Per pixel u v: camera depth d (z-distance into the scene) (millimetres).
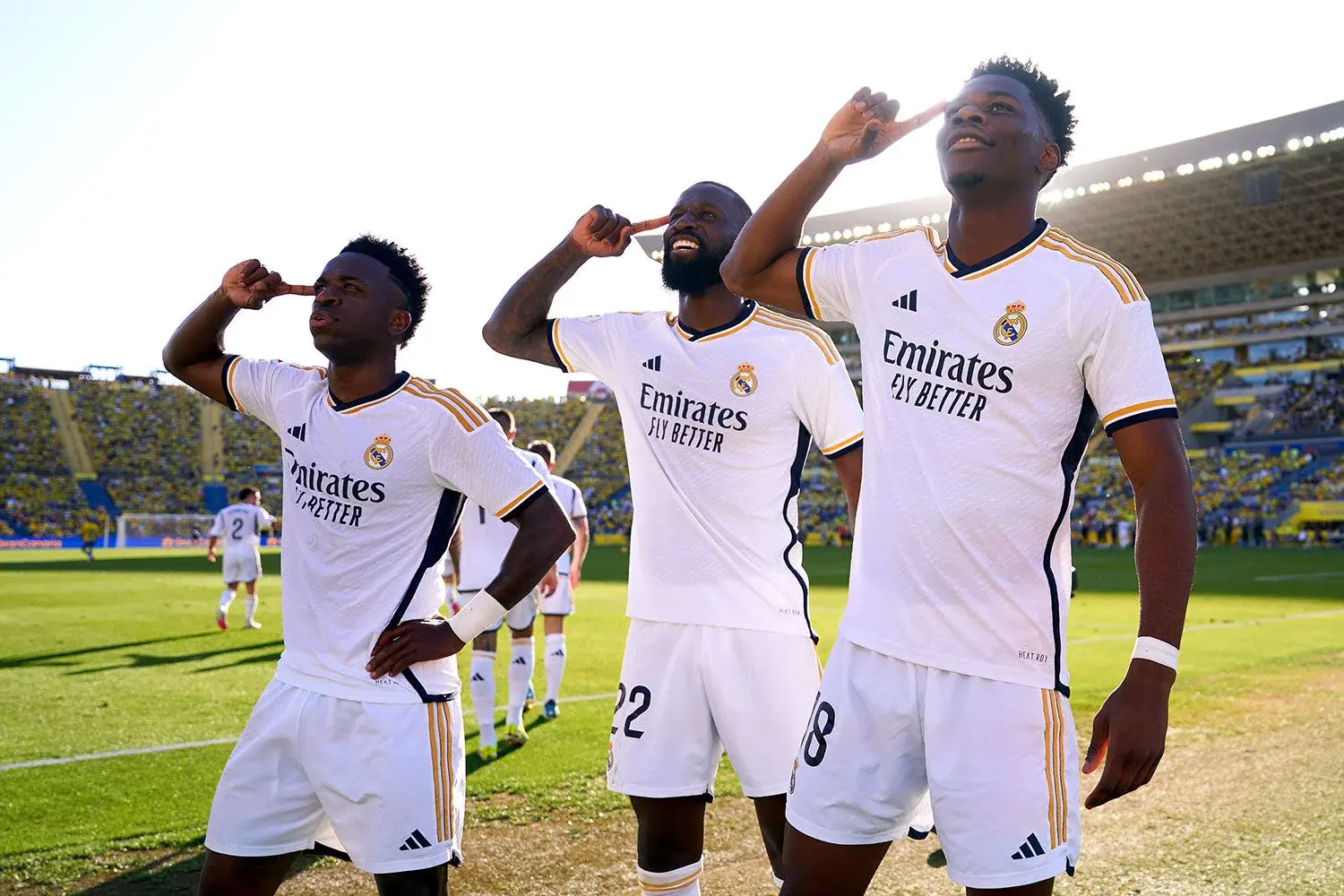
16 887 3867
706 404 3338
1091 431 2307
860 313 2508
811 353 3330
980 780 2195
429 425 2777
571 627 12805
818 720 2416
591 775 5641
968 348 2279
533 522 2775
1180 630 2021
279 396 3002
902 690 2305
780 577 3320
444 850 2674
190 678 8602
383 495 2766
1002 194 2293
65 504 46375
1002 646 2244
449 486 2838
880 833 2338
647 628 3361
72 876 3990
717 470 3322
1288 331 49562
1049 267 2230
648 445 3434
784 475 3363
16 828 4547
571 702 7875
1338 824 4719
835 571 24297
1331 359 47812
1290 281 50812
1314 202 43406
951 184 2312
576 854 4379
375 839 2617
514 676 6430
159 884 3920
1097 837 4555
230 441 53094
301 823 2746
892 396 2398
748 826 4832
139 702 7543
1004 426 2246
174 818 4715
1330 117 35688
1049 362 2211
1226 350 52281
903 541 2324
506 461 2787
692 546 3312
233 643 10914
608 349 3559
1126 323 2145
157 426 52375
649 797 3268
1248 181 38625
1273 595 17109
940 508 2275
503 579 2740
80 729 6578
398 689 2688
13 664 9391
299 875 4168
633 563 3473
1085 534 41469
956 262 2355
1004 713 2223
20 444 48781
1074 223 46594
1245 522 40156
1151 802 5094
